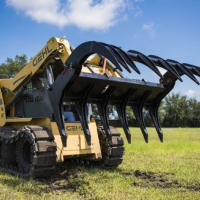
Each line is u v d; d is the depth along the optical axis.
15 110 7.76
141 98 6.79
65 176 6.65
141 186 5.89
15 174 6.57
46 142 6.16
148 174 7.00
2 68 39.56
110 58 4.91
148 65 5.98
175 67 6.85
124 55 5.40
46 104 6.93
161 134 6.86
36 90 7.21
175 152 10.90
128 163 8.39
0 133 7.15
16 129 7.42
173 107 67.50
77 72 5.57
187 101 67.88
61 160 6.43
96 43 5.20
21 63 40.47
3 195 4.99
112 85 6.15
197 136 22.88
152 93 6.82
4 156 7.14
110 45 5.47
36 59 7.05
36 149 6.03
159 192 5.36
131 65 5.29
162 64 6.43
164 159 9.12
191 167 7.84
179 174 6.93
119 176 6.59
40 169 6.11
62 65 7.05
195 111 67.81
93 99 6.23
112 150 7.40
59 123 5.75
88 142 5.93
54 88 5.85
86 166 7.79
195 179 6.43
